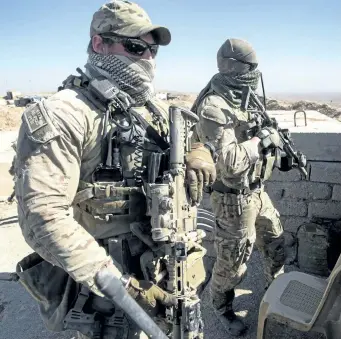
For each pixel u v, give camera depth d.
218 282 3.00
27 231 1.61
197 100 2.91
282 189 3.85
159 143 1.86
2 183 7.18
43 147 1.55
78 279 1.55
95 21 1.83
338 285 2.20
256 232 3.17
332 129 3.81
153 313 1.80
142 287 1.70
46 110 1.59
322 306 2.26
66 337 3.13
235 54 2.64
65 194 1.60
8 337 3.18
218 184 2.78
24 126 1.60
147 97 1.96
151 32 1.87
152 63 1.90
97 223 1.86
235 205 2.76
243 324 3.10
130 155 1.79
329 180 3.67
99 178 1.78
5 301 3.67
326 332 2.32
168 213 1.67
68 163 1.61
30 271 1.93
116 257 1.85
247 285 3.71
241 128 2.74
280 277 2.73
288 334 2.98
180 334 1.84
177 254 1.73
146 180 1.80
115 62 1.82
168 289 1.83
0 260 4.46
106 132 1.73
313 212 3.78
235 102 2.69
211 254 3.97
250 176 2.73
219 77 2.74
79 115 1.66
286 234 3.93
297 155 3.00
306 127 3.99
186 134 1.83
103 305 1.86
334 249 3.67
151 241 1.85
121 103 1.76
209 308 3.41
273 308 2.54
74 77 1.89
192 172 1.80
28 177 1.54
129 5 1.81
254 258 4.16
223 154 2.52
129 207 1.82
